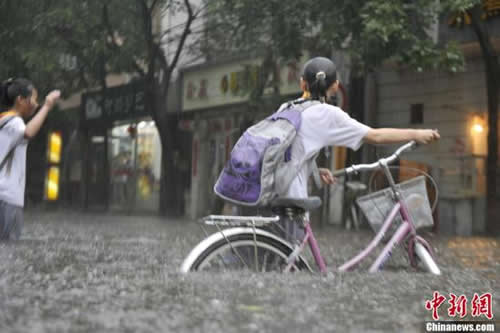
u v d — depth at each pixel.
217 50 26.31
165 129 26.56
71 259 7.72
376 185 6.92
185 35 26.19
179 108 32.44
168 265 7.13
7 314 3.98
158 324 3.78
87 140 38.44
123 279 5.57
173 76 32.53
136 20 25.16
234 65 29.02
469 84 21.66
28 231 13.09
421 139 5.50
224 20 24.38
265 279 5.14
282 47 21.16
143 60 26.77
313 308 4.37
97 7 23.94
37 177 41.28
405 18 17.53
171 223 19.22
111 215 26.53
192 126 31.08
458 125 21.86
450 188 21.41
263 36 22.80
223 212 25.64
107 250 9.12
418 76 23.09
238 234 5.26
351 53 17.94
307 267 5.54
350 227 20.11
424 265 6.48
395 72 23.70
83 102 37.84
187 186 32.09
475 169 20.78
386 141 5.47
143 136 34.56
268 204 5.31
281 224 5.42
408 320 4.20
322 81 5.75
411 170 6.79
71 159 39.56
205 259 5.23
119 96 34.47
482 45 18.06
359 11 17.47
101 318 3.93
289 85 25.98
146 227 16.27
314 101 5.66
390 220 6.50
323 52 20.83
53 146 40.66
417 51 17.67
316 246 5.57
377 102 24.23
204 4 25.34
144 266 6.96
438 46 18.34
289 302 4.52
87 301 4.48
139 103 32.78
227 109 29.91
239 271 5.29
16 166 9.72
